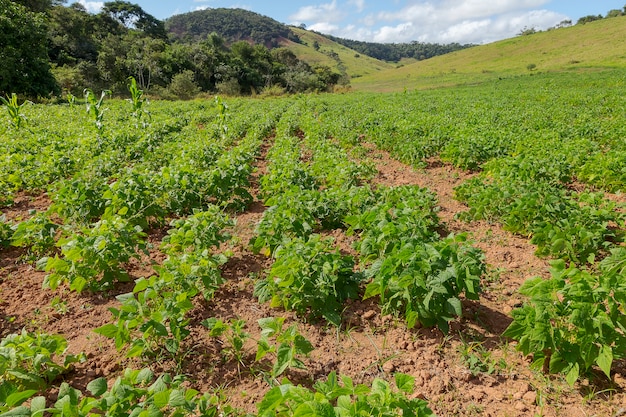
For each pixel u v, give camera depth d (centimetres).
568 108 2216
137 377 321
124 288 554
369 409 259
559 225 611
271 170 961
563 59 7356
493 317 485
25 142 1238
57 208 704
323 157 1105
